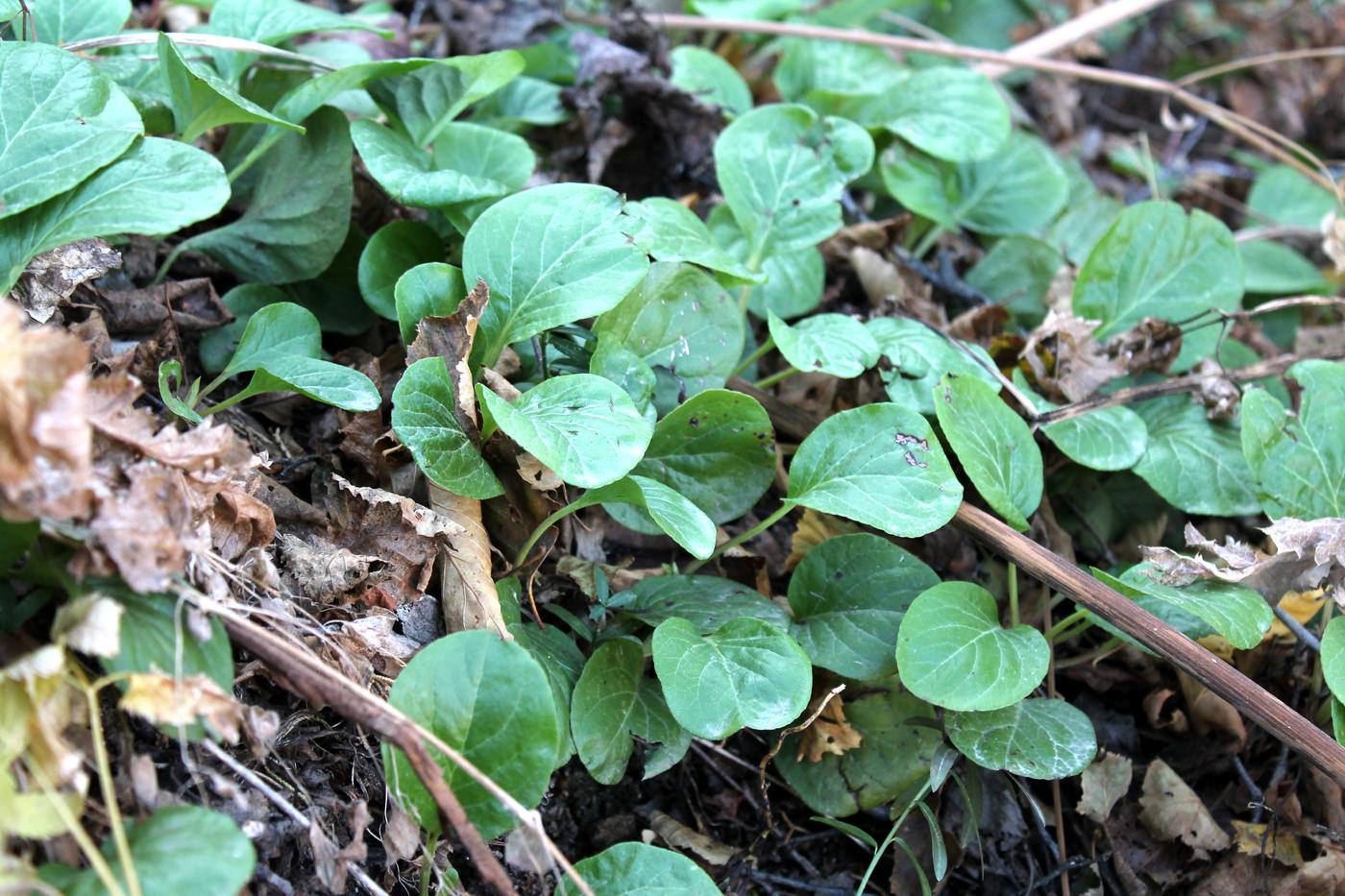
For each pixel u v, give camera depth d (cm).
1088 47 116
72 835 72
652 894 76
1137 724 86
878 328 87
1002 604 87
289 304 80
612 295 80
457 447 78
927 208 94
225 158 85
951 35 118
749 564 85
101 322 79
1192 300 90
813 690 83
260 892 75
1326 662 81
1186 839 83
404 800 75
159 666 73
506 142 87
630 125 93
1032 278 94
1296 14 126
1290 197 105
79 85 78
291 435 83
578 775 82
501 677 75
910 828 82
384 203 87
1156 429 88
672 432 82
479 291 79
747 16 99
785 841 82
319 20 85
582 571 83
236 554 77
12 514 71
